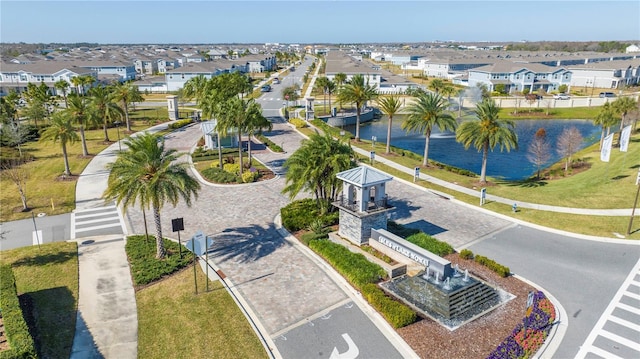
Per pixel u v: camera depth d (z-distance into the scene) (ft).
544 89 408.87
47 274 80.74
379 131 269.23
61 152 180.34
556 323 66.49
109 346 61.36
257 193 128.47
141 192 79.30
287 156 175.32
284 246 92.58
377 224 90.17
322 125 240.32
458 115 306.14
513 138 135.13
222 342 61.77
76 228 104.12
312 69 638.12
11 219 110.01
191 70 406.82
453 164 189.16
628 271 82.28
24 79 395.96
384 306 66.95
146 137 82.23
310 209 106.52
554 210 114.83
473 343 60.75
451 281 74.13
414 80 485.97
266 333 63.93
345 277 78.38
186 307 70.08
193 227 103.55
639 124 249.34
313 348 60.64
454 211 115.34
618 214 109.91
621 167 153.17
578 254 89.45
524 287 76.18
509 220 108.68
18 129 184.03
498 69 407.03
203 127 191.01
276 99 355.77
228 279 78.89
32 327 65.00
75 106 171.12
